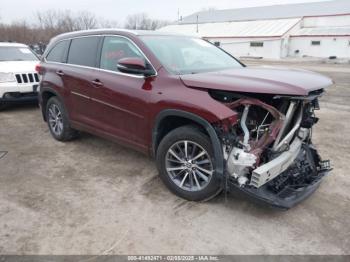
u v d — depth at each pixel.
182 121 3.41
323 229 2.99
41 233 2.92
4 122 6.61
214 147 2.98
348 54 34.84
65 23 43.06
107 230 2.97
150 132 3.59
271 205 2.89
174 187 3.49
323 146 5.17
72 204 3.40
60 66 4.91
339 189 3.74
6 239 2.84
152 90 3.47
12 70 7.13
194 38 4.64
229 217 3.16
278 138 3.04
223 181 3.03
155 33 4.18
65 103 4.87
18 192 3.66
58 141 5.35
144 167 4.30
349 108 8.09
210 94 3.10
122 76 3.87
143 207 3.34
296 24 39.66
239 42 39.56
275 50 36.88
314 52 37.16
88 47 4.48
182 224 3.06
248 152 2.92
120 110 3.89
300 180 3.39
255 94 2.94
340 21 39.62
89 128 4.55
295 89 2.78
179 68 3.61
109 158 4.62
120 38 4.04
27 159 4.60
